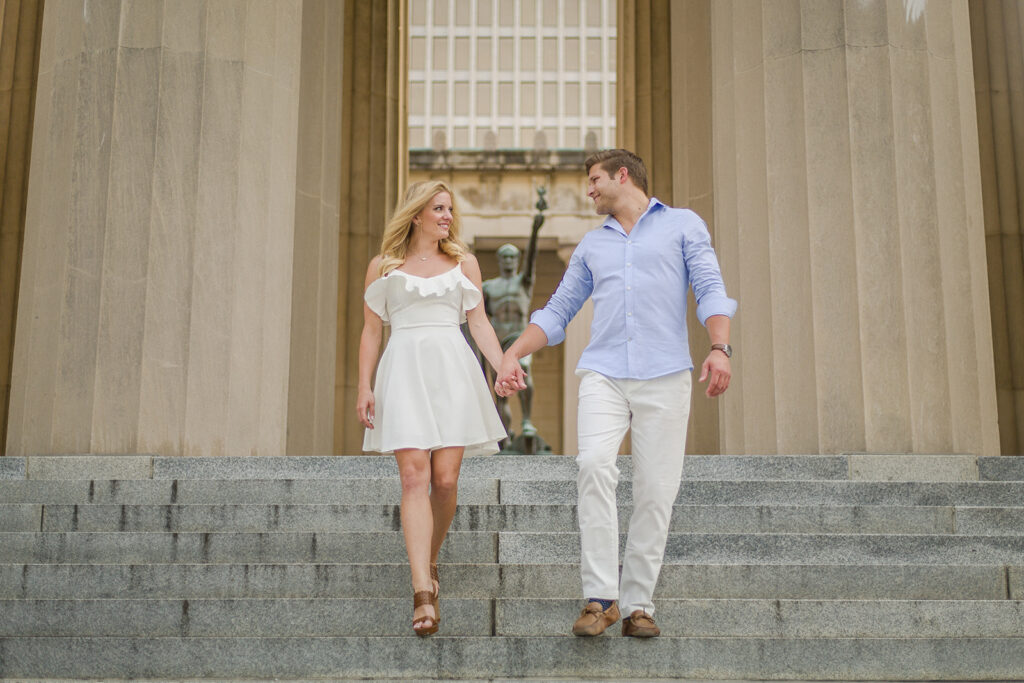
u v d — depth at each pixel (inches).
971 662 159.9
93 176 306.0
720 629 170.7
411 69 1301.7
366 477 249.4
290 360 415.2
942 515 211.6
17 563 195.0
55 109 317.7
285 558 197.9
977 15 475.5
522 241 1057.5
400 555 197.0
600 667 158.2
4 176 485.4
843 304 296.0
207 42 317.1
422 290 170.1
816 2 314.2
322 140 439.5
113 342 296.4
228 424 301.9
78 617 173.9
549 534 196.1
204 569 185.8
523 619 170.4
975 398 297.4
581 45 1307.8
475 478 245.8
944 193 305.7
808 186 304.5
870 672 158.9
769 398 303.9
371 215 566.3
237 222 312.5
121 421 292.2
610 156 168.6
